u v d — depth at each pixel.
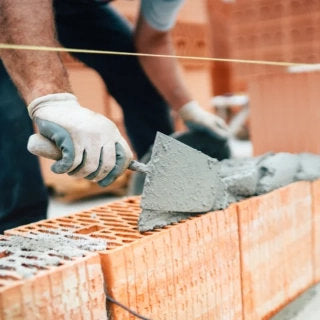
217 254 1.12
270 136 1.95
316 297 1.42
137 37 2.28
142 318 0.91
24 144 1.82
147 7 2.09
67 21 2.20
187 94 2.33
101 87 2.94
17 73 1.13
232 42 2.03
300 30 1.77
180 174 1.06
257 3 1.89
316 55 1.73
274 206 1.31
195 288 1.06
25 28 1.11
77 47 2.33
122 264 0.89
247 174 1.28
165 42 2.27
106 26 2.30
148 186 1.01
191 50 3.37
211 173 1.12
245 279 1.21
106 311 0.88
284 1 1.79
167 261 0.98
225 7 4.25
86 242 0.95
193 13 3.35
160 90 2.37
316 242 1.52
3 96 1.75
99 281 0.86
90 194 3.29
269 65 1.89
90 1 2.11
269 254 1.30
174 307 1.01
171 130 2.70
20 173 1.83
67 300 0.81
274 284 1.32
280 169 1.41
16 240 1.00
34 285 0.76
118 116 3.04
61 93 1.10
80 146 0.98
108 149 1.01
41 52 1.12
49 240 0.98
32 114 1.08
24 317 0.75
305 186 1.45
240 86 5.25
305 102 1.80
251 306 1.23
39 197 1.91
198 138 2.26
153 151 1.03
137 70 2.45
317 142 1.79
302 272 1.45
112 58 2.40
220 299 1.13
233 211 1.16
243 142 5.64
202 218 1.07
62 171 0.99
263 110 1.95
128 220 1.19
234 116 5.64
